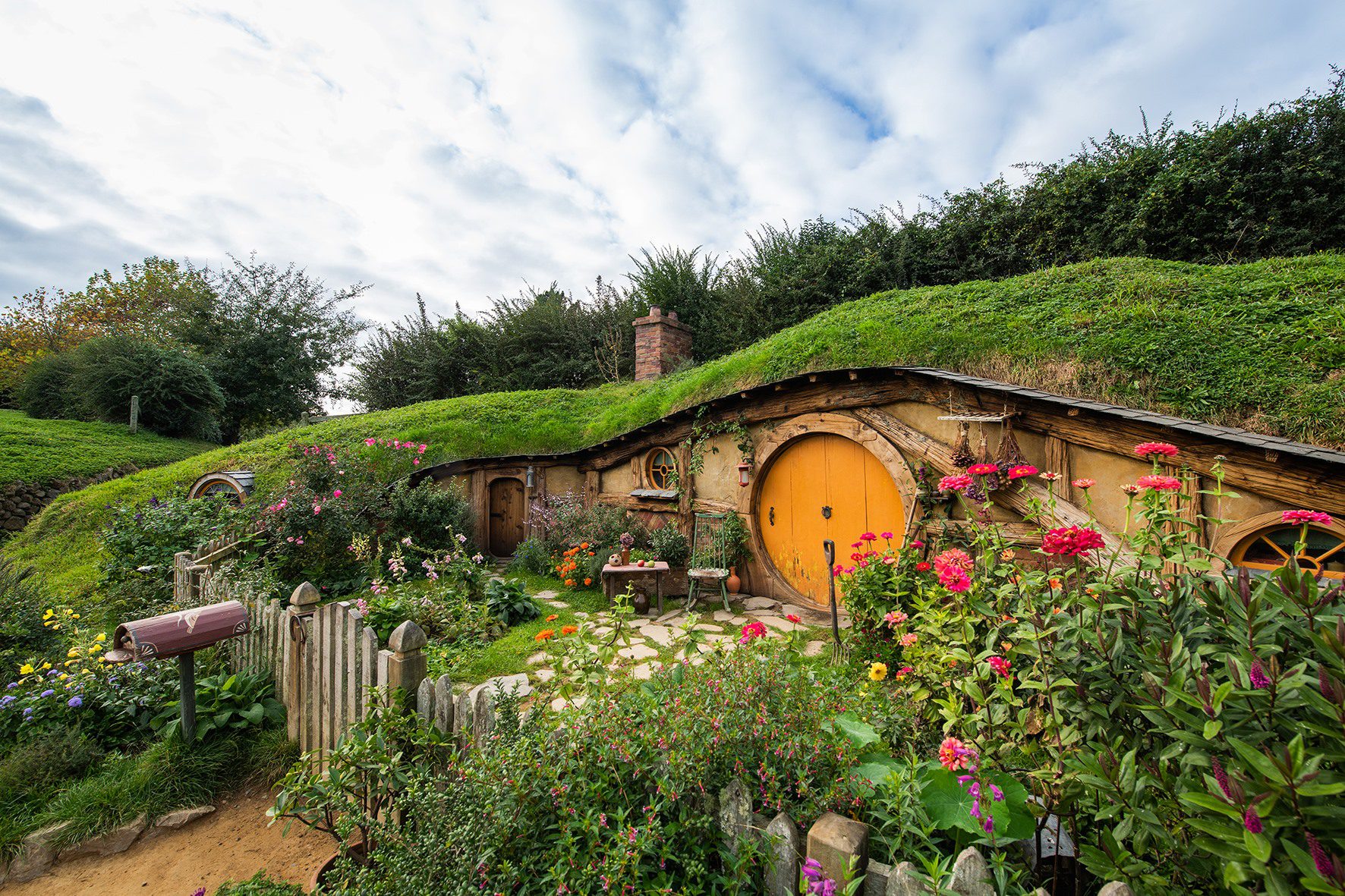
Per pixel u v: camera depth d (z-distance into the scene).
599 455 8.94
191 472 9.86
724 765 1.80
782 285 12.77
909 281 11.88
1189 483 3.90
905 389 5.61
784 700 2.00
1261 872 0.95
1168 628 1.56
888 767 1.76
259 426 19.11
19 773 2.82
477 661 4.48
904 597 3.85
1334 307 4.74
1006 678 1.74
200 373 15.76
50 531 8.70
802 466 6.60
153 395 14.79
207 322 18.41
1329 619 1.27
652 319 12.52
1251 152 9.20
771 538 6.91
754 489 6.93
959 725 2.00
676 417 7.57
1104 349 5.14
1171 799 1.26
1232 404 4.27
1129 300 5.85
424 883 1.68
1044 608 1.80
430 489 8.16
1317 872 0.91
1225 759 1.18
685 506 7.56
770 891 1.54
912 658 2.30
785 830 1.53
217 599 4.30
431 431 10.19
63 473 11.39
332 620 3.02
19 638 4.09
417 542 7.64
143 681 3.42
